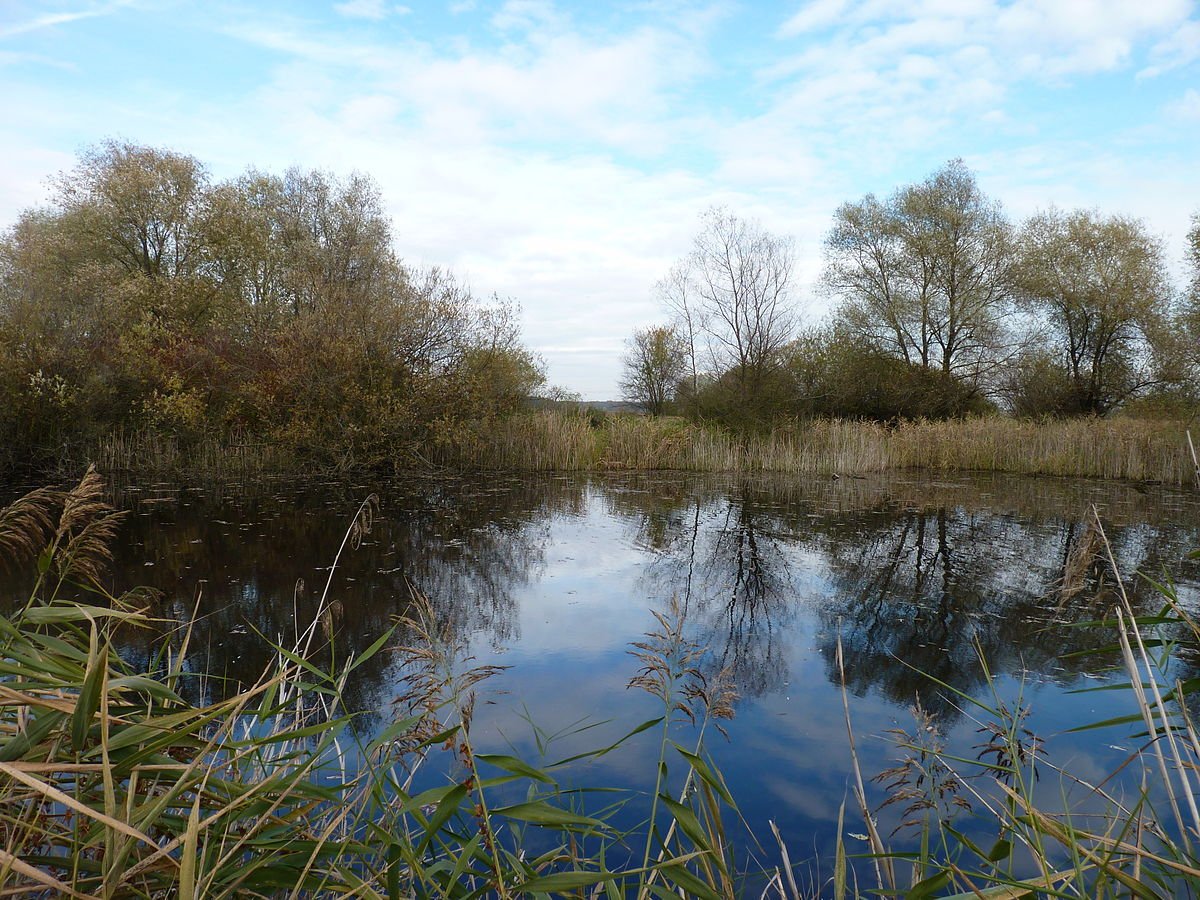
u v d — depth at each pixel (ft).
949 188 93.35
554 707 15.30
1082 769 12.94
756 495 49.98
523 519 38.73
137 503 41.16
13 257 63.93
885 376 92.58
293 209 81.76
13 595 21.79
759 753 13.62
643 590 25.13
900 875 9.91
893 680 17.57
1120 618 6.65
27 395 50.01
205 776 4.88
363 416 55.88
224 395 58.65
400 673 16.56
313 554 28.99
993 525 38.29
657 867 5.49
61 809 5.71
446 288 58.59
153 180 73.26
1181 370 70.95
